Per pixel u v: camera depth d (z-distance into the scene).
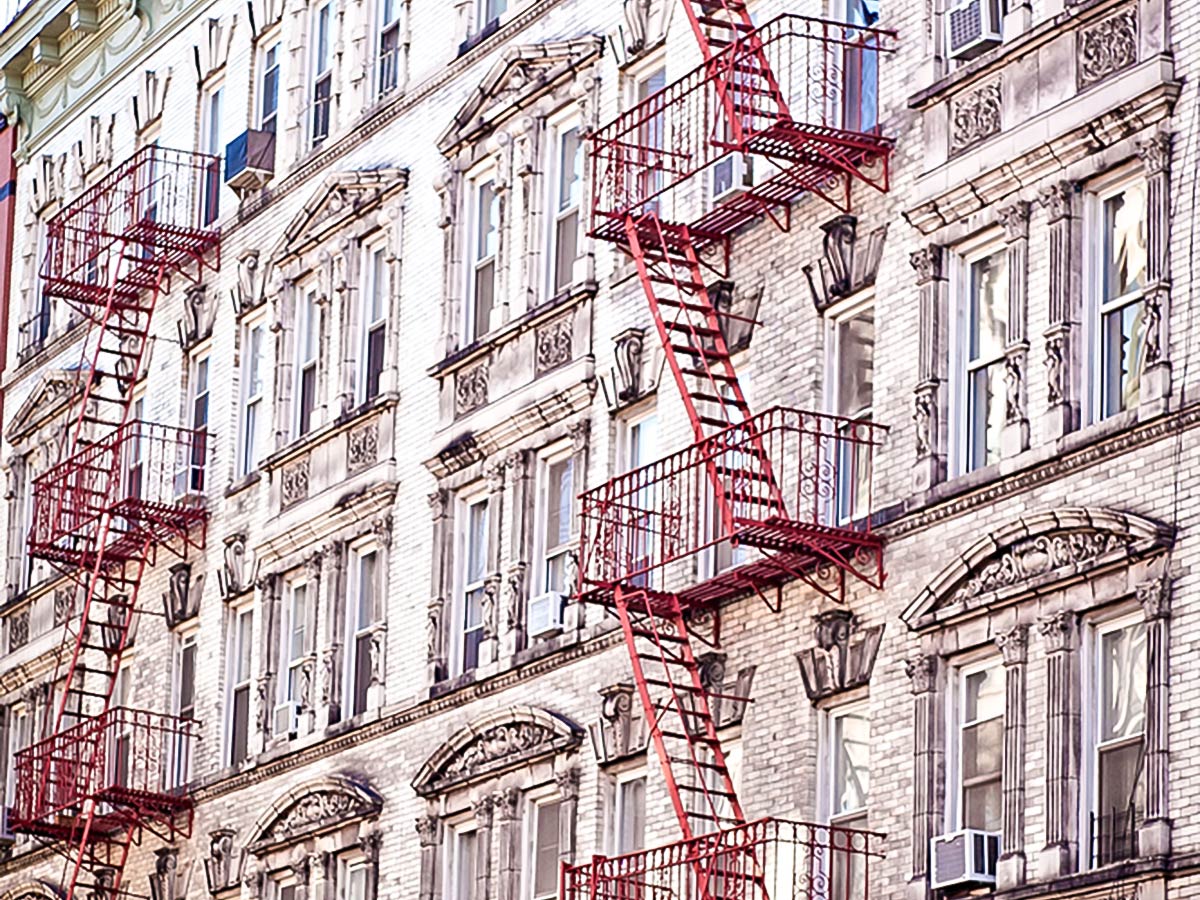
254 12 54.84
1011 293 35.38
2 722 61.22
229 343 53.53
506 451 44.53
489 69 47.00
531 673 43.03
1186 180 33.28
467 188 47.03
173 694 53.91
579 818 41.41
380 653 46.91
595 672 41.69
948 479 36.06
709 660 39.25
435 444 46.38
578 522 42.62
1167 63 33.69
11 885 58.75
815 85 39.38
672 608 39.34
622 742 40.69
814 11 39.78
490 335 45.16
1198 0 33.56
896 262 37.47
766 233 39.97
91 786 53.41
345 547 48.78
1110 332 34.25
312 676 48.91
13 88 64.06
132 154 58.56
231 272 54.00
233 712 51.84
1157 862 31.73
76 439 54.81
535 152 45.06
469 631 45.34
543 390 43.78
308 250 51.09
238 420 53.09
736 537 37.00
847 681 36.88
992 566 34.66
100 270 58.78
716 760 38.19
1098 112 34.38
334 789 47.16
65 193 62.03
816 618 37.53
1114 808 32.91
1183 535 32.28
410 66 49.47
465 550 45.81
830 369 38.62
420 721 45.59
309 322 51.50
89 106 61.50
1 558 62.16
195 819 51.97
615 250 42.88
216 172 55.22
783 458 38.81
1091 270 34.56
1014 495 34.75
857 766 36.97
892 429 37.03
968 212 36.28
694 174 39.91
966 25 37.00
